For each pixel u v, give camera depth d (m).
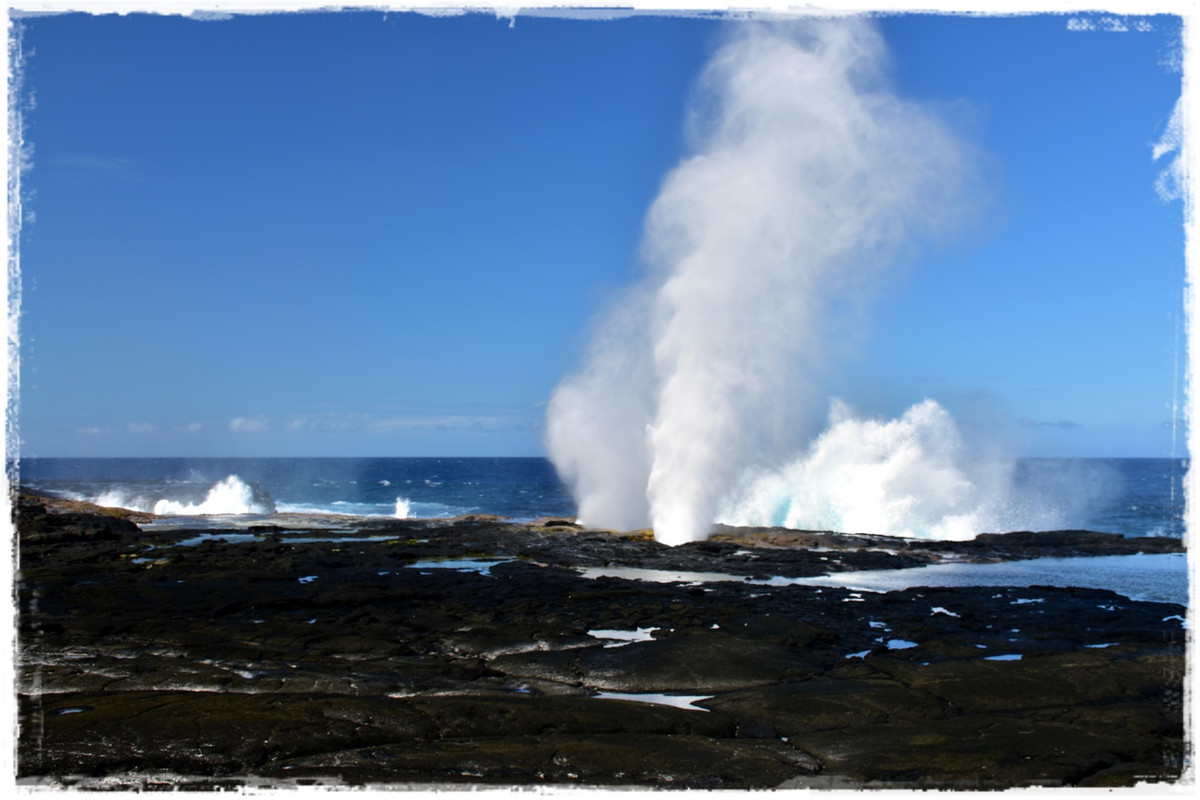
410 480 84.75
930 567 20.09
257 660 9.94
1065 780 6.14
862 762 6.53
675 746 6.86
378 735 7.04
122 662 9.63
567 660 10.01
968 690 8.61
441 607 13.34
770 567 19.03
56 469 114.56
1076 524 31.45
